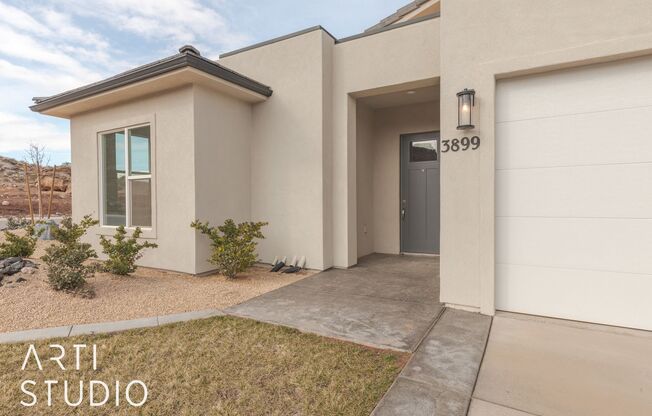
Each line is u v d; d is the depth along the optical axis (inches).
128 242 203.2
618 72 128.1
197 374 97.3
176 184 221.1
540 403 82.2
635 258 126.3
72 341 118.0
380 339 120.0
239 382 93.1
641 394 85.6
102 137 266.8
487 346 114.1
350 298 170.6
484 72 144.0
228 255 206.5
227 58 275.1
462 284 151.0
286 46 248.2
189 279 208.2
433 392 86.7
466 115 143.6
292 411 80.6
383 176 308.0
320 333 126.0
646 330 124.9
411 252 300.5
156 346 115.0
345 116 243.9
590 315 133.0
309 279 212.2
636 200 126.1
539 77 139.9
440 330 127.7
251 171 261.6
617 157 128.6
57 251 173.0
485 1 144.2
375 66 232.7
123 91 225.9
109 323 133.6
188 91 213.9
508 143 145.3
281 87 250.2
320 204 236.7
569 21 129.9
